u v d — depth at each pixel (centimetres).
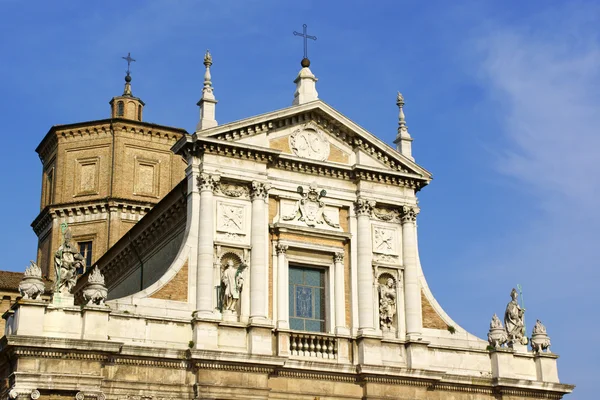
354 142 4478
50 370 3494
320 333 4109
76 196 6191
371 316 4222
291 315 4178
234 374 3825
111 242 6012
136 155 6259
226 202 4119
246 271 4056
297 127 4381
